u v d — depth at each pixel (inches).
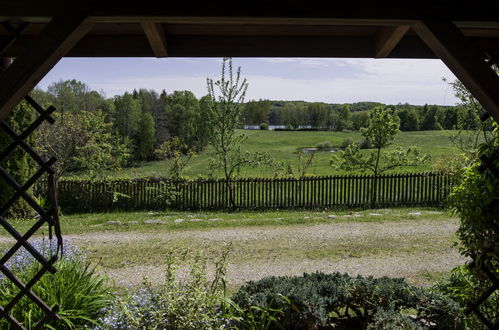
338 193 561.6
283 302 151.9
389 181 567.2
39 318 149.8
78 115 592.1
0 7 96.0
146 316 141.5
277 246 343.9
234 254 320.5
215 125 592.4
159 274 270.4
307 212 525.7
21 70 95.3
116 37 143.3
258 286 169.6
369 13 100.8
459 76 102.3
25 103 489.1
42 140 558.3
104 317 159.5
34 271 170.6
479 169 119.0
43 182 518.3
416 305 156.1
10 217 474.0
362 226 416.8
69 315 152.9
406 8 100.7
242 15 100.1
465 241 126.8
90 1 97.4
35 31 135.2
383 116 587.5
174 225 423.2
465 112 533.3
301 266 292.4
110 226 422.3
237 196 558.9
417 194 563.5
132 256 312.8
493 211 117.0
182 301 139.8
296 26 134.7
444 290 167.6
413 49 145.0
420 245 345.1
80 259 216.2
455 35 100.2
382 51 138.4
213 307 145.9
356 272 279.9
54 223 111.5
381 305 160.1
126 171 997.8
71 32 97.0
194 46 143.5
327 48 145.1
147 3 98.7
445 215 466.0
